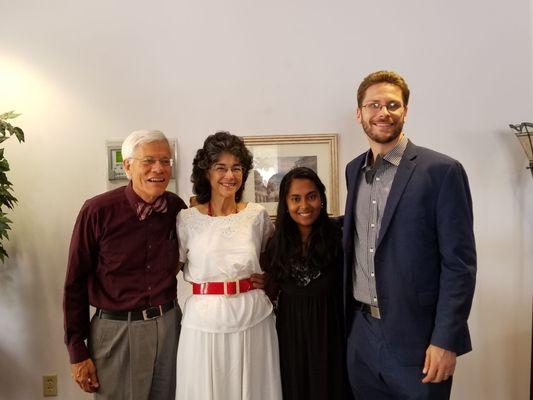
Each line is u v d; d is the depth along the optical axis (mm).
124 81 2129
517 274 2215
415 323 1339
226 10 2131
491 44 2156
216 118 2152
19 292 2150
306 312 1526
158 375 1590
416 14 2143
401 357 1354
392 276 1348
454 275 1267
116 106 2131
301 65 2145
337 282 1590
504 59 2162
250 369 1466
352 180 1543
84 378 1533
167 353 1590
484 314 2223
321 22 2141
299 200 1552
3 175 1891
